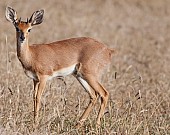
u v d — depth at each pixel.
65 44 25.83
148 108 27.22
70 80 29.81
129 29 52.69
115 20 56.25
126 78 32.88
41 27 48.81
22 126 22.33
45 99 25.03
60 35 46.44
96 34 48.31
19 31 24.64
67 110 25.09
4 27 46.12
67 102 26.16
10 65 30.39
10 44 38.84
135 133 23.16
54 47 25.52
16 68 31.16
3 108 24.48
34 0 58.34
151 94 30.12
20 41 24.62
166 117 26.05
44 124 23.06
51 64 25.23
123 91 30.27
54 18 53.12
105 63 26.03
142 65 38.47
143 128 23.70
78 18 55.03
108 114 25.70
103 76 31.19
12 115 23.61
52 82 28.70
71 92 27.78
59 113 23.94
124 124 23.39
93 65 25.55
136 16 59.06
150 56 41.53
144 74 35.47
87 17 55.97
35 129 22.27
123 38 47.91
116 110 25.50
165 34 51.75
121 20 56.62
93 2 62.97
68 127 23.28
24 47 24.69
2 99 25.31
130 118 24.81
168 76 34.94
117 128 23.16
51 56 25.23
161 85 31.66
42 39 43.56
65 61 25.55
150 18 58.88
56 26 50.28
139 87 30.86
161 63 38.97
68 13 56.66
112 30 51.28
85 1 62.91
